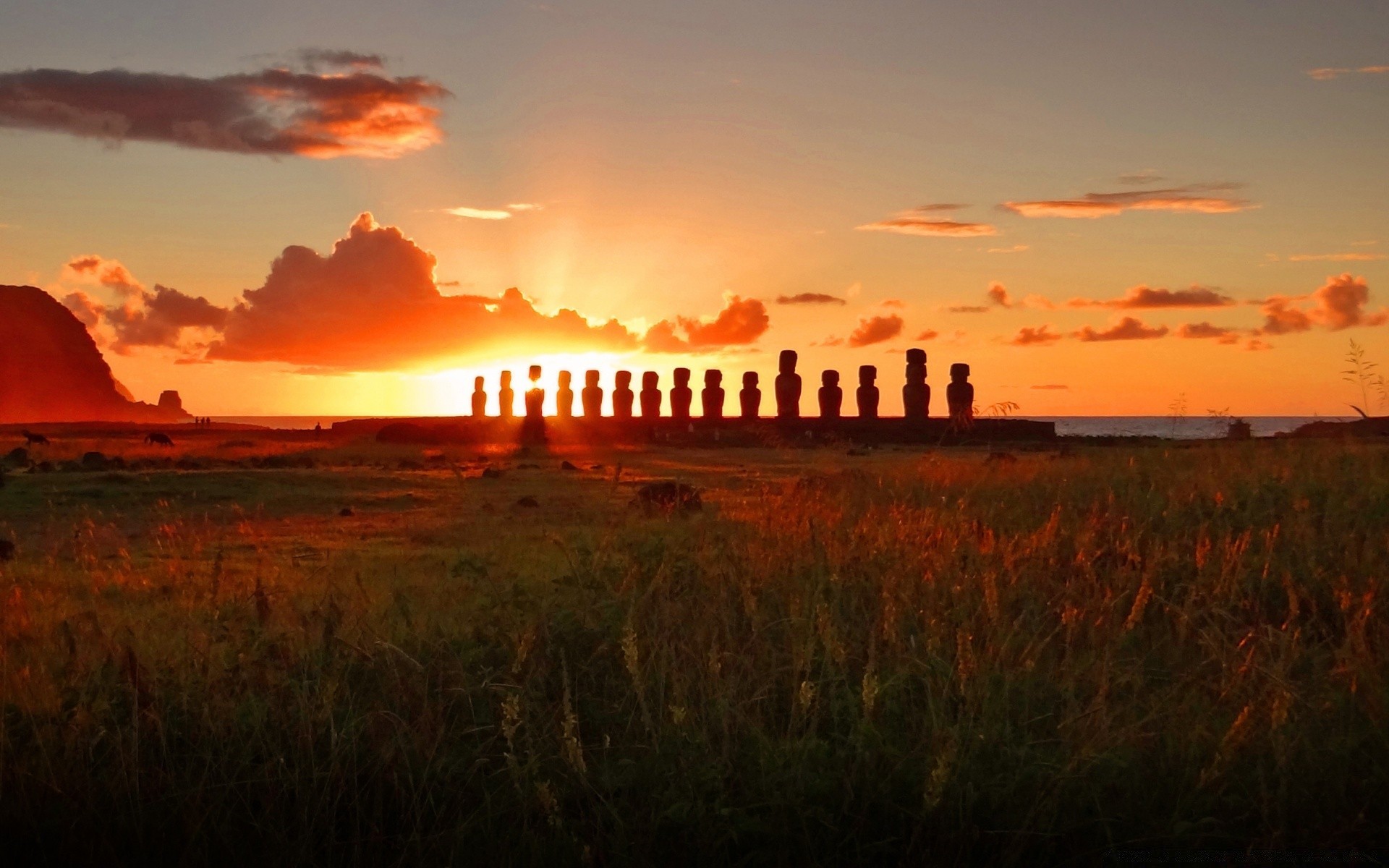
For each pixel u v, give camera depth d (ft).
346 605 24.17
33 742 17.07
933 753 16.06
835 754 16.53
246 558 38.17
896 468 55.31
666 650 19.43
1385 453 41.65
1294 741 16.47
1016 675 18.78
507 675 19.24
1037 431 151.33
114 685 18.44
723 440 153.07
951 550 25.58
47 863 15.99
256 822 16.19
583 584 23.59
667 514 44.16
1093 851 15.30
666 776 16.16
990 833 15.19
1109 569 25.90
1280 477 37.04
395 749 16.85
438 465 103.65
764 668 19.51
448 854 15.52
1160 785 16.29
